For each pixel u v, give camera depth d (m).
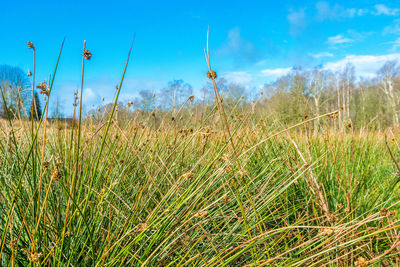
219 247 1.46
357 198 2.14
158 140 2.20
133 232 1.22
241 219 1.42
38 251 1.14
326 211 1.41
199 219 1.62
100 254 1.21
